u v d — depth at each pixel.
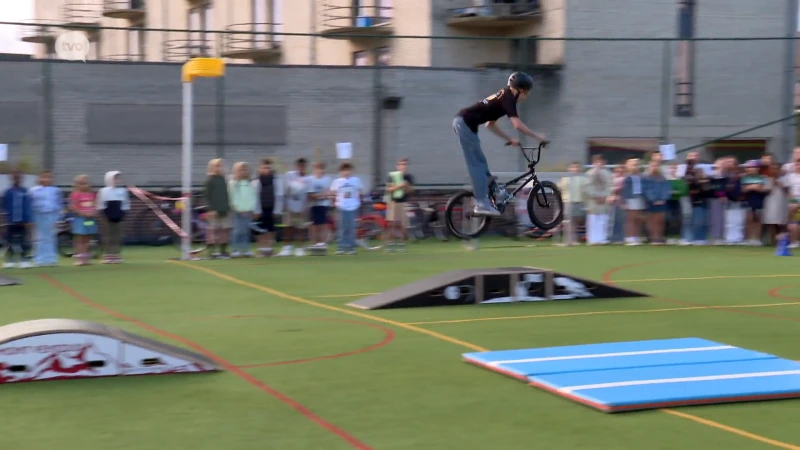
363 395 7.03
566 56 22.48
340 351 8.66
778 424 6.22
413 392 7.11
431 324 10.19
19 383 7.25
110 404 6.71
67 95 19.20
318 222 17.97
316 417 6.43
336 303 11.82
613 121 22.84
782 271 15.58
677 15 23.73
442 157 21.22
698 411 6.54
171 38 25.97
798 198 19.48
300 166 17.97
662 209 19.98
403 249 18.98
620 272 15.40
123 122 19.64
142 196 19.55
